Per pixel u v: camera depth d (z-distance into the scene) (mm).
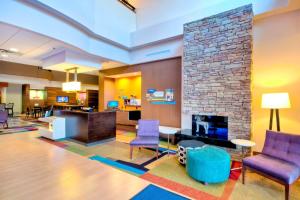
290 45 3805
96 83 14234
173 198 1822
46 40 4270
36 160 2684
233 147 3857
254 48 4215
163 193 1886
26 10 3377
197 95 4539
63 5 3852
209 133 4461
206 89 4383
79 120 5090
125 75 7785
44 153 3027
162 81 6059
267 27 4059
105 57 5852
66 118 5609
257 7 3871
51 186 1884
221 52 4148
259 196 2395
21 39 4215
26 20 3371
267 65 4062
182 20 5121
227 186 2662
